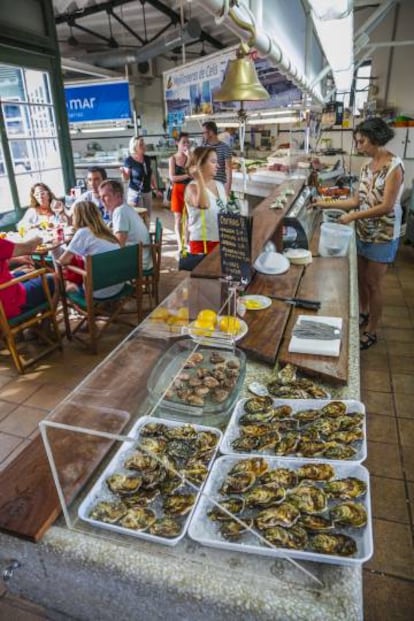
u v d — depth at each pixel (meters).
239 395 1.33
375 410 2.53
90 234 3.09
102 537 0.93
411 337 3.43
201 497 0.99
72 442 1.04
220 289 1.74
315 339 1.56
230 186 4.64
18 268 3.51
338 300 1.97
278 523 0.91
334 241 2.61
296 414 1.23
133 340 1.45
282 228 2.55
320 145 6.90
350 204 3.40
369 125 2.79
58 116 5.06
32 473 1.05
